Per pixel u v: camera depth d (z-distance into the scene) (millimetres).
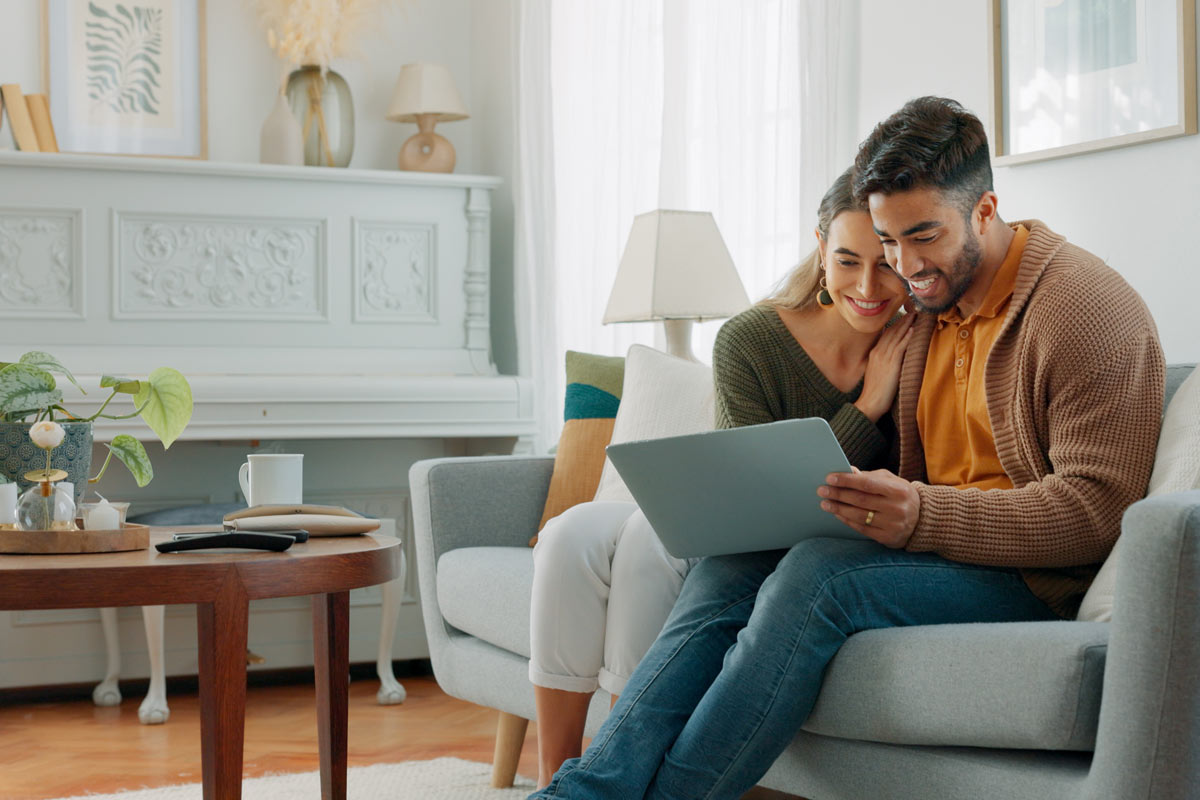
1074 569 1579
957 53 2584
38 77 3859
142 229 3615
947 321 1745
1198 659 1152
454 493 2555
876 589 1500
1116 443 1522
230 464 3691
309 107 3898
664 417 2363
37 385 2027
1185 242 2102
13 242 3498
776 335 1883
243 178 3703
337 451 3820
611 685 1834
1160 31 2129
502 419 3602
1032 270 1622
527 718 2215
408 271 3881
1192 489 1364
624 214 3506
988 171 1645
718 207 3125
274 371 3689
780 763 1634
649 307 2713
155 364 3576
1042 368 1567
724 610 1604
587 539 1866
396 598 3348
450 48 4383
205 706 1613
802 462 1490
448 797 2369
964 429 1700
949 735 1359
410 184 3875
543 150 3818
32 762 2709
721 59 3127
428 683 3631
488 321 3965
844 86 2875
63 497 1774
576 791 1473
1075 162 2322
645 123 3428
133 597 1549
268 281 3734
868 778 1478
